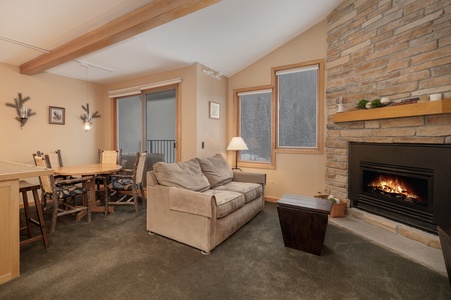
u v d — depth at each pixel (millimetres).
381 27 2773
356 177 3176
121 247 2373
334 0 3207
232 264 2074
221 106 4484
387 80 2717
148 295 1649
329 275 1918
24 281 1793
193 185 2896
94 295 1644
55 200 2777
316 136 3887
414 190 2645
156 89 4379
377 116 2646
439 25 2279
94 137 4914
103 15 2432
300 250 2342
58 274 1889
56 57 3162
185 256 2207
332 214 3178
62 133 4367
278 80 4195
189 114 3951
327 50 3520
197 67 3865
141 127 4684
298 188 4012
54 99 4250
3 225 1791
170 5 2141
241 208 2920
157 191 2666
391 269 2012
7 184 1815
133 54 3490
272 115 4207
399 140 2611
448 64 2219
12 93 3715
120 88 4844
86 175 3211
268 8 2941
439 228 1830
